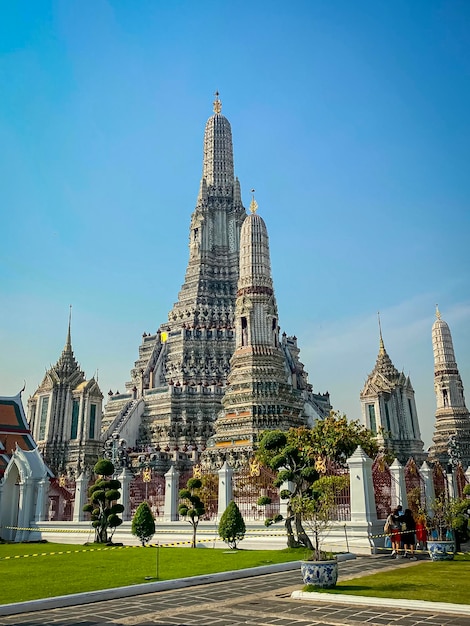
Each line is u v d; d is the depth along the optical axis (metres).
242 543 34.16
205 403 86.81
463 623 13.80
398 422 80.25
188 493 35.06
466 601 15.92
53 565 26.30
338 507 33.19
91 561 27.78
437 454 90.12
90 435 79.94
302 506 23.09
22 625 14.94
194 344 94.88
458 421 91.56
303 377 100.62
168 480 43.19
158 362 95.81
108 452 78.75
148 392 91.12
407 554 28.28
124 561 27.59
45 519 47.47
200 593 19.25
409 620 14.27
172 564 25.81
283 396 66.62
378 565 25.25
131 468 73.06
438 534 29.83
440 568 23.39
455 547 28.78
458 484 54.19
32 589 19.41
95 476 50.69
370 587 18.64
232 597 18.42
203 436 83.75
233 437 64.12
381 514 35.12
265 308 69.88
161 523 40.12
